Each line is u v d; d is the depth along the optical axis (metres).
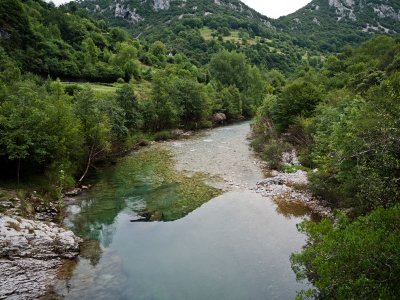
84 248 18.12
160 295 13.76
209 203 25.02
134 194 27.53
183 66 112.75
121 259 16.91
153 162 39.03
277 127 45.62
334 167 21.41
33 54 74.00
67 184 27.67
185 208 24.16
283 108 44.78
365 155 14.62
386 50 78.00
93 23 139.12
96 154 37.03
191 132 63.75
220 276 15.16
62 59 81.94
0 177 24.75
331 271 9.94
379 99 19.75
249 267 15.86
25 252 16.27
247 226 20.64
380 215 10.82
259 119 54.91
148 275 15.36
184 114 65.81
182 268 15.94
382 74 49.31
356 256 9.62
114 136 41.75
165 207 24.47
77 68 80.31
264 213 22.64
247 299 13.45
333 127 23.48
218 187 28.89
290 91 45.50
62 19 105.88
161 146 49.62
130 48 101.12
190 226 20.94
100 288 14.28
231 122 80.06
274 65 152.12
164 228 20.77
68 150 29.19
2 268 14.92
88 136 33.97
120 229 20.73
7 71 45.28
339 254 9.98
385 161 12.77
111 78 85.31
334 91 48.12
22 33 78.50
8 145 22.61
